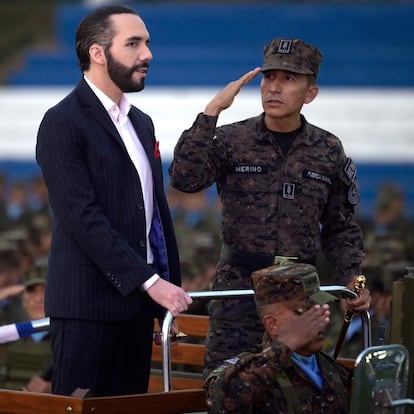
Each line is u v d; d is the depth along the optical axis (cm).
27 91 8025
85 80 1491
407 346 1534
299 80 1552
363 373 1273
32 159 7638
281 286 1255
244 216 1565
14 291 2386
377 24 8094
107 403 1323
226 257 1583
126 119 1508
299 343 1227
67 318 1462
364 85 7819
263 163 1566
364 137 7519
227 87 1506
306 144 1580
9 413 1349
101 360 1479
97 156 1457
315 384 1276
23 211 5262
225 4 8662
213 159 1555
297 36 8206
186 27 8225
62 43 8344
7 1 8438
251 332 1558
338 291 1492
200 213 5469
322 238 1648
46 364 2275
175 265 1550
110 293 1466
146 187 1508
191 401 1393
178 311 1415
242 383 1216
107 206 1463
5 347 2348
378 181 7238
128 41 1463
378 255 3281
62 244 1475
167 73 7950
